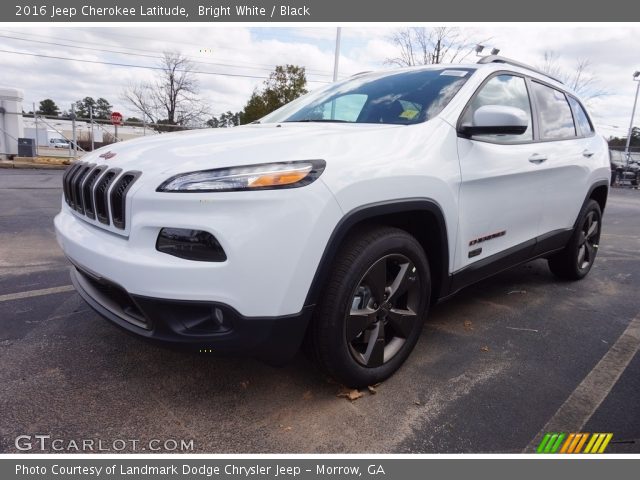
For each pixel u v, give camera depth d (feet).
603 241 21.81
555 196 11.61
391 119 8.71
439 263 8.35
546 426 6.88
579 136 13.20
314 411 7.01
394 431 6.63
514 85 10.59
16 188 30.66
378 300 7.27
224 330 6.11
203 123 115.55
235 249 5.72
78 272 8.39
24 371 7.76
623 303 12.37
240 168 5.94
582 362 8.89
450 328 10.25
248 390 7.47
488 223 9.29
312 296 6.30
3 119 55.31
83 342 8.80
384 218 7.38
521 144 10.21
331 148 6.64
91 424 6.55
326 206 6.16
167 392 7.34
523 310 11.53
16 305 10.44
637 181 77.00
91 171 7.29
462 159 8.34
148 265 5.90
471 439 6.54
